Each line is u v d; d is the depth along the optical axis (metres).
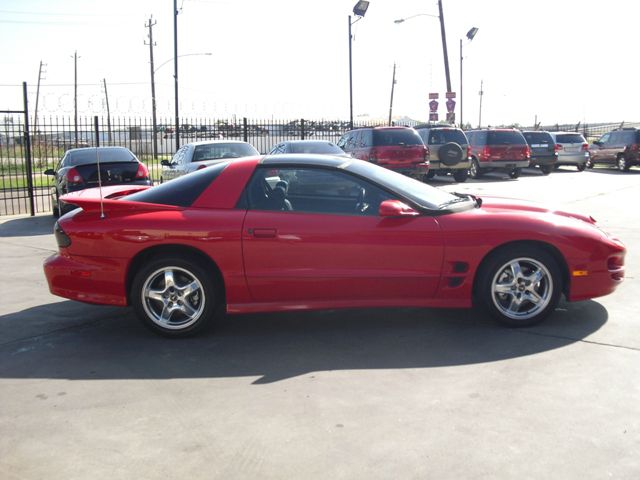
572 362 4.25
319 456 3.10
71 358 4.61
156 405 3.75
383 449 3.15
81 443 3.30
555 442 3.18
